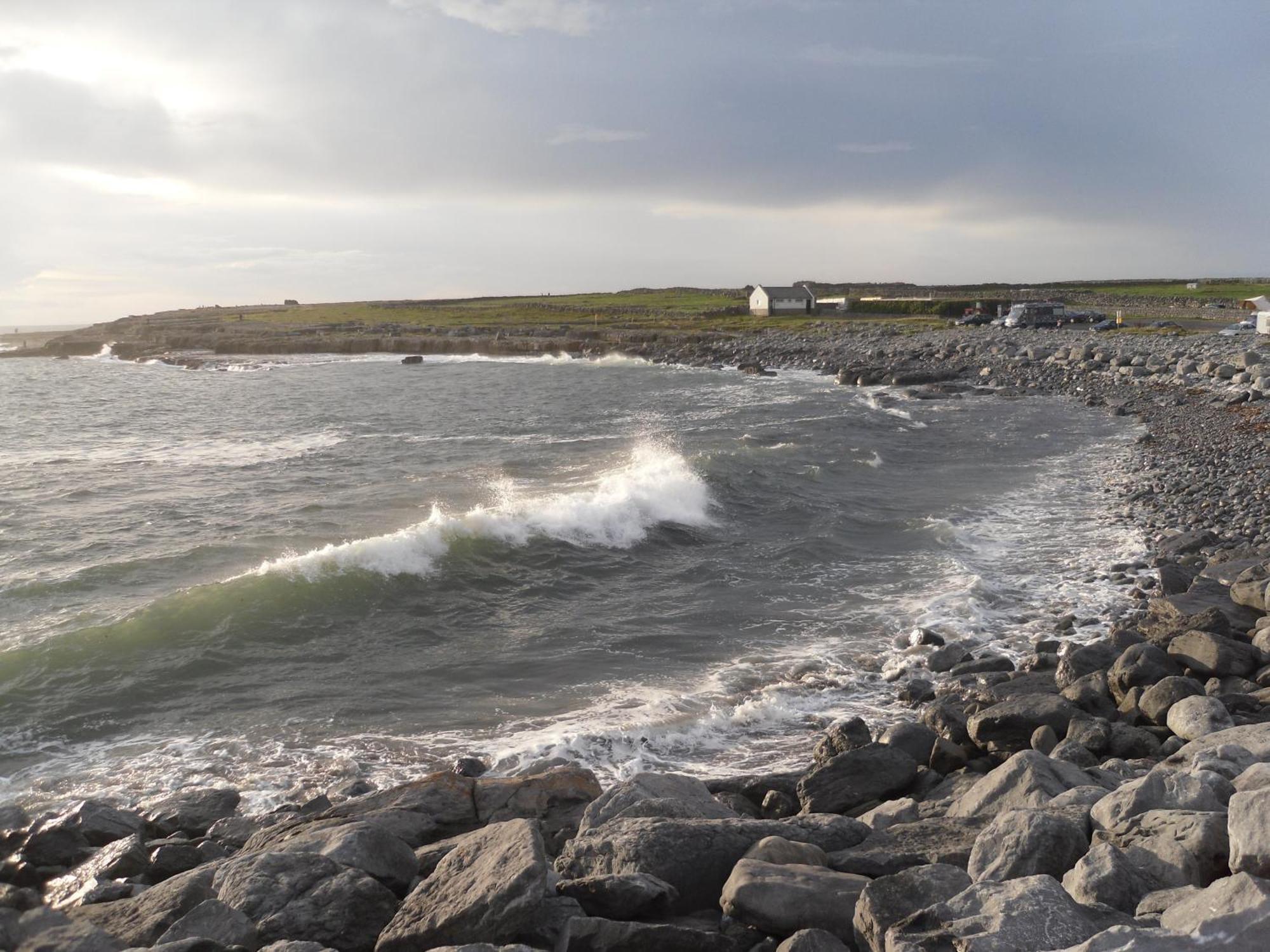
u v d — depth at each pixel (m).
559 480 29.25
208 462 34.97
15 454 37.72
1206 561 18.62
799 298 129.25
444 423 46.97
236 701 13.32
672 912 6.44
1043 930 5.05
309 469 32.84
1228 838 5.84
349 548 17.95
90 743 12.10
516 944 5.49
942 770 10.72
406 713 12.99
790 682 13.96
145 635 15.03
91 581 18.62
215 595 16.22
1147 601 16.81
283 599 16.44
